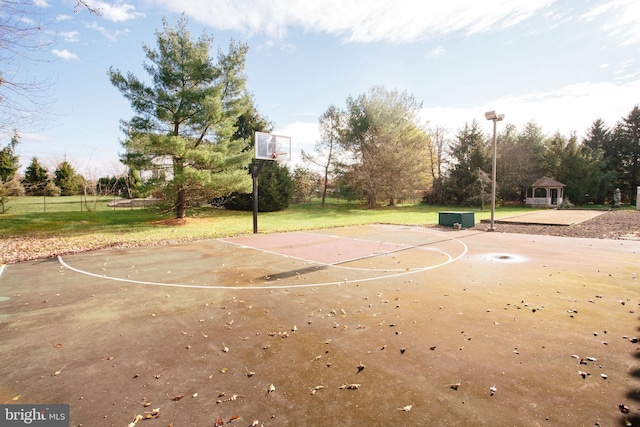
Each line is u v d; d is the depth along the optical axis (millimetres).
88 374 3148
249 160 19172
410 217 21562
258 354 3518
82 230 14531
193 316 4668
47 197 32906
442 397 2703
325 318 4543
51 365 3330
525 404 2596
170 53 16500
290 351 3578
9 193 19703
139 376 3102
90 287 6129
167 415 2518
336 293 5695
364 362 3314
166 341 3863
